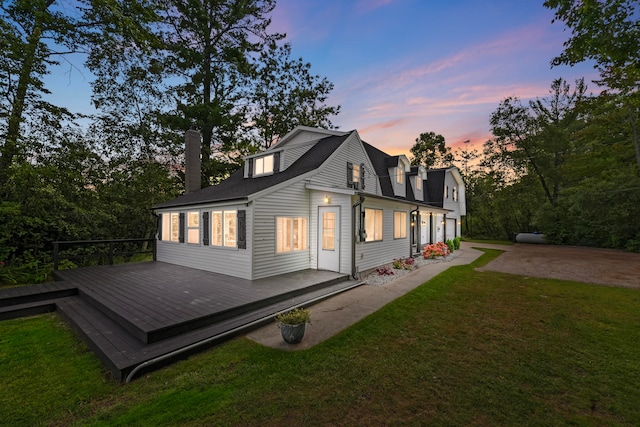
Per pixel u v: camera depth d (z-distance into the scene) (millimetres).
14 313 5422
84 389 3023
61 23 9742
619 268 9930
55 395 2918
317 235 8930
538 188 20703
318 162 9828
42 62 9609
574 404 2691
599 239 16453
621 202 14680
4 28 8211
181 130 16031
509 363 3473
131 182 14586
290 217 8406
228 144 18344
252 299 5500
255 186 8797
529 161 20688
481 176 26688
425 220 16438
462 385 2998
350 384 3016
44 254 9242
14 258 8414
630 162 15898
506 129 21109
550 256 13141
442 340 4137
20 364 3584
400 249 11453
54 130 10141
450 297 6359
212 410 2604
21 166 8367
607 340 4117
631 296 6414
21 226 8742
